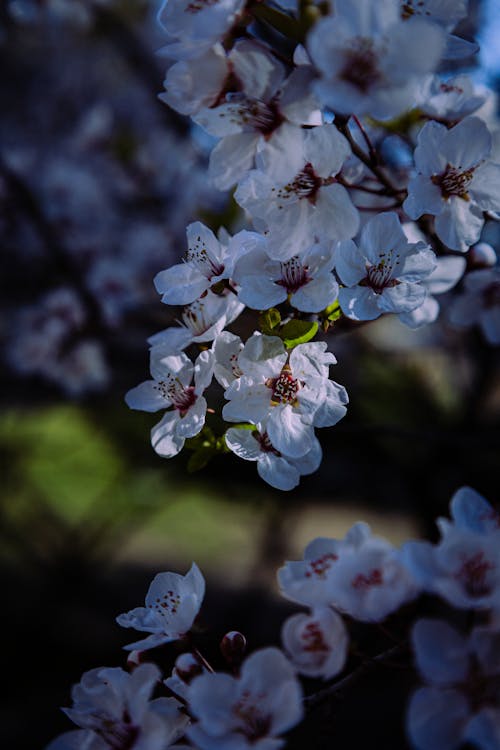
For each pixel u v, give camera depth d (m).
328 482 0.75
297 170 0.24
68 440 1.06
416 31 0.23
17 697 0.82
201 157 0.74
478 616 0.23
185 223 0.71
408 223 0.30
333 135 0.24
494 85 0.37
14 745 0.73
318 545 0.24
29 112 1.07
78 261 0.75
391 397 0.64
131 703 0.24
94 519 1.00
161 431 0.27
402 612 0.23
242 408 0.25
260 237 0.26
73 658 0.87
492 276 0.33
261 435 0.26
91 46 1.12
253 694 0.23
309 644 0.23
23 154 0.78
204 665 0.26
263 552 0.94
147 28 0.90
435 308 0.31
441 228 0.27
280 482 0.26
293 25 0.23
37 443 0.99
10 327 0.77
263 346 0.25
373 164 0.27
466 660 0.22
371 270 0.26
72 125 1.05
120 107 1.03
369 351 0.67
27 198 0.68
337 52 0.23
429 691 0.22
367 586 0.22
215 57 0.24
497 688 0.22
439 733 0.22
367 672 0.24
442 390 0.70
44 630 0.89
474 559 0.22
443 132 0.26
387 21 0.23
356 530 0.23
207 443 0.27
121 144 0.72
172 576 0.26
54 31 1.09
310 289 0.26
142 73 0.86
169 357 0.27
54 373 0.71
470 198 0.26
